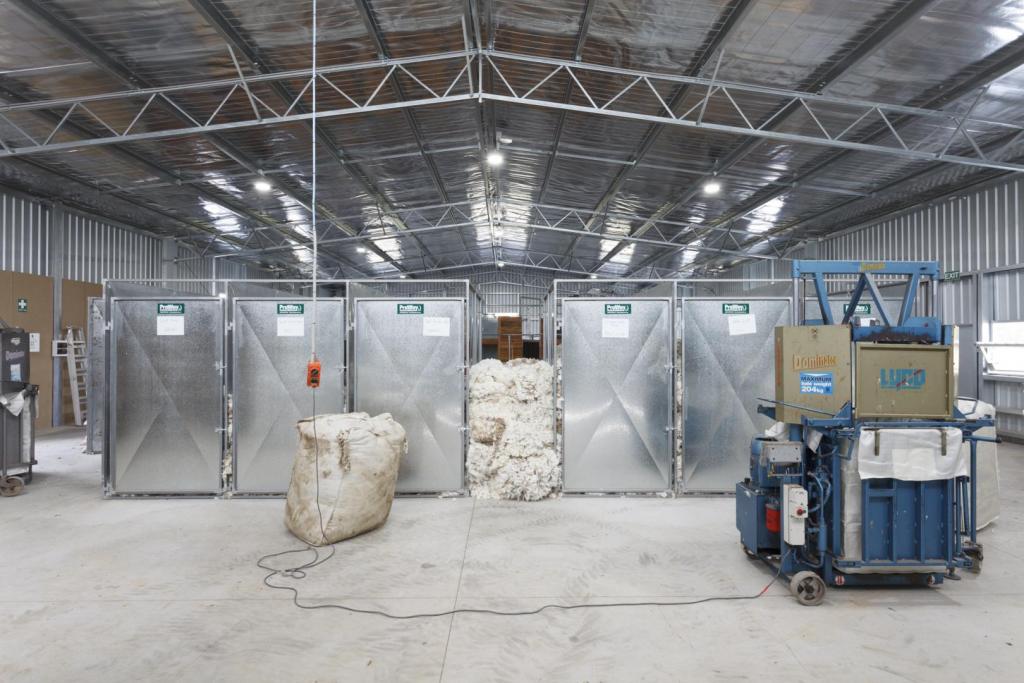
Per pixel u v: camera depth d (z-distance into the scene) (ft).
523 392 20.25
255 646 9.36
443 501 17.78
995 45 18.92
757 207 39.78
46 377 35.24
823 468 11.55
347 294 18.47
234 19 19.25
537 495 17.80
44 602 10.92
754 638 9.64
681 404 18.44
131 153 29.17
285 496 18.19
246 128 27.68
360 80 24.79
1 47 19.24
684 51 21.49
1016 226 30.45
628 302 18.39
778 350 12.10
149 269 45.57
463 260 78.13
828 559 11.36
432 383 18.29
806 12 18.13
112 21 18.49
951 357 11.24
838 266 12.36
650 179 37.09
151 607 10.71
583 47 22.38
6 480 18.67
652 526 15.40
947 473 11.07
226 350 18.44
